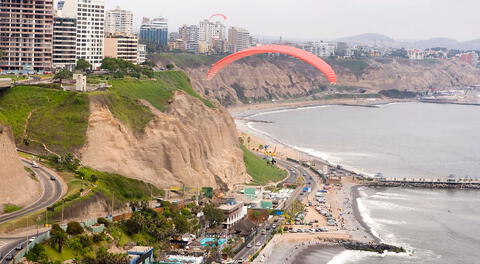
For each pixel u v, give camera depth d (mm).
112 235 196250
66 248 176000
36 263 161250
